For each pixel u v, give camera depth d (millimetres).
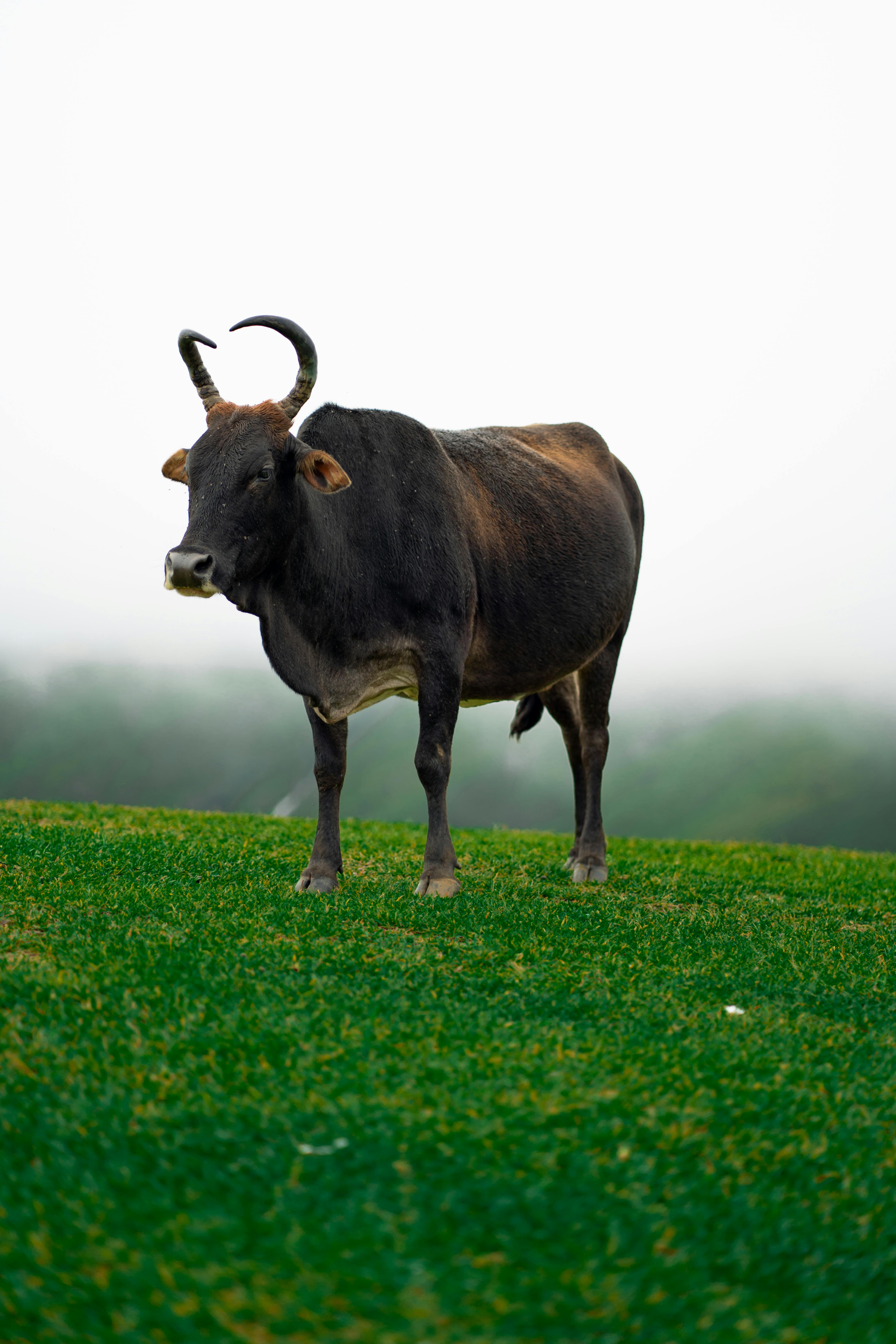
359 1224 5738
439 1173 6180
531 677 15969
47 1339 4988
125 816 20547
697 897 15180
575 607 16172
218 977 9133
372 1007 8664
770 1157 6668
